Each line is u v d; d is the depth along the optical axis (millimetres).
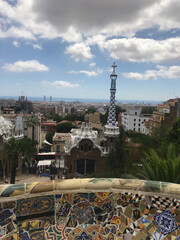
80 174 26719
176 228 3320
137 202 3492
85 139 26875
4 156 24141
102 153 26812
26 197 3244
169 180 8203
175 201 3340
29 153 25016
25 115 53312
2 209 3160
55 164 35438
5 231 3166
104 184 3523
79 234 3434
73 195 3457
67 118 117312
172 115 43156
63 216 3432
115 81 27250
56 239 3342
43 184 3379
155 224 3418
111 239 3459
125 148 23250
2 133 26078
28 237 3258
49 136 59281
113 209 3535
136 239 3447
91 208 3512
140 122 79688
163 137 22609
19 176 28812
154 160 8852
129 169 19000
